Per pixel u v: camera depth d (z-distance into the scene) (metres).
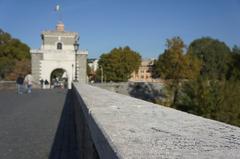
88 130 6.18
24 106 28.05
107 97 11.53
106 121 4.89
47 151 11.21
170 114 5.92
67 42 96.62
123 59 122.81
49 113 22.81
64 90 61.47
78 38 98.44
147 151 3.06
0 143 12.47
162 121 4.97
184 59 77.06
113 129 4.19
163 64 78.81
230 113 43.31
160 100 72.19
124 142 3.44
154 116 5.61
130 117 5.43
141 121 4.95
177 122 4.87
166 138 3.65
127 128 4.28
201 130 4.17
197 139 3.60
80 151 9.85
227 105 43.66
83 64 93.31
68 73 92.69
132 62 123.81
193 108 45.31
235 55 102.44
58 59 92.56
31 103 31.14
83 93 14.49
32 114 22.12
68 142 12.74
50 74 92.69
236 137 3.72
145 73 177.12
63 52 92.75
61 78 102.44
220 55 129.38
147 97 81.31
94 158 4.75
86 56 93.50
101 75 124.44
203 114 44.16
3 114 22.03
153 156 2.89
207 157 2.85
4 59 111.31
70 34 96.56
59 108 26.45
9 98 38.38
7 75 108.06
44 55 92.31
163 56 79.62
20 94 47.00
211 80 45.91
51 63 92.56
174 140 3.54
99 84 77.81
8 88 63.22
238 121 42.84
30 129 15.74
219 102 43.78
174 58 76.69
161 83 81.44
